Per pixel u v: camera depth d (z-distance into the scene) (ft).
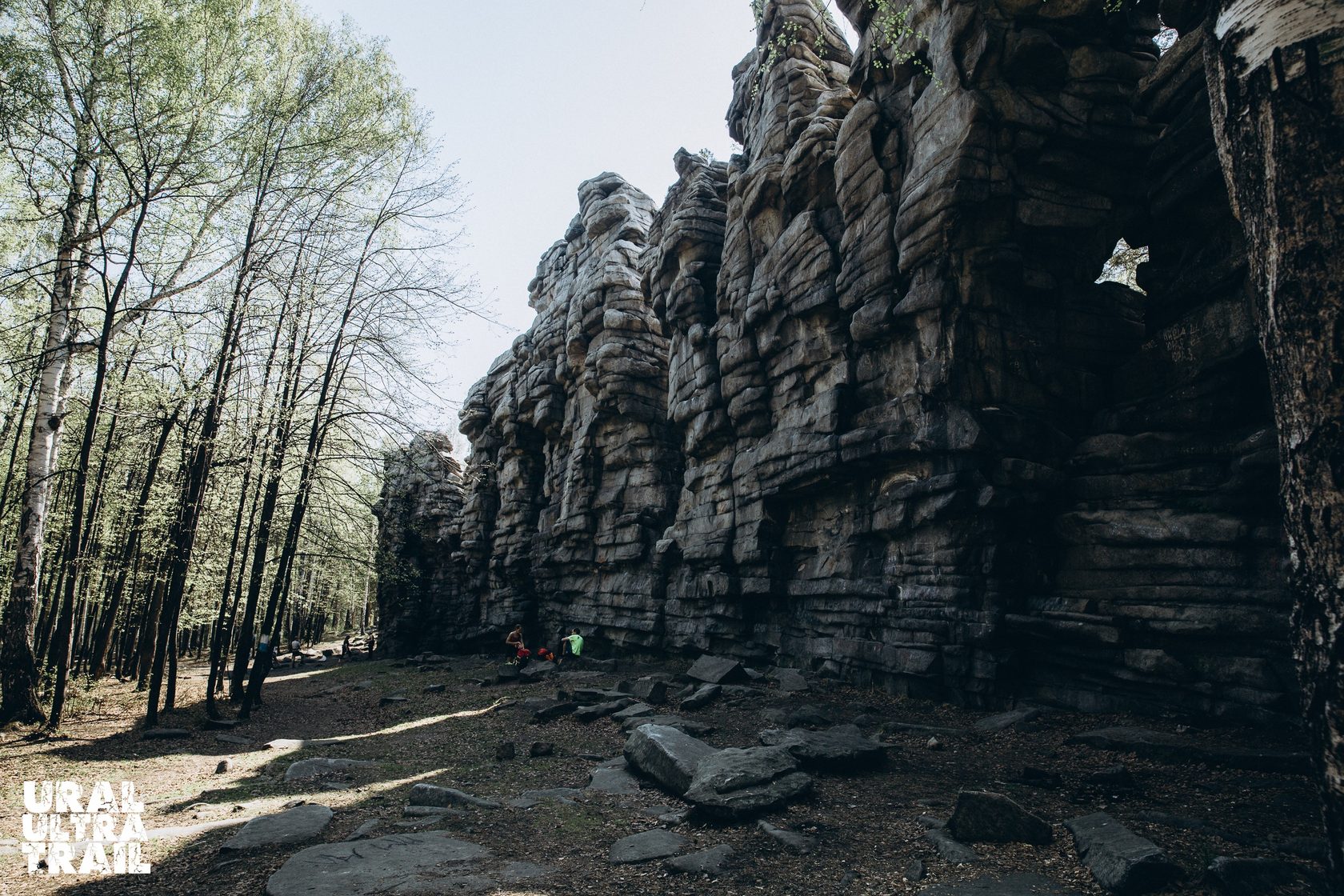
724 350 73.46
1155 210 44.78
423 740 46.68
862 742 32.91
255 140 55.52
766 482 64.85
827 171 61.57
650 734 32.78
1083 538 42.01
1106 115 46.62
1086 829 20.48
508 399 133.59
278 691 80.18
